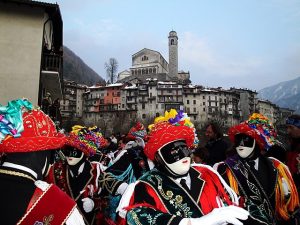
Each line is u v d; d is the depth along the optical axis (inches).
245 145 122.4
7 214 52.0
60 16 629.0
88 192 146.9
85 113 3181.6
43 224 54.4
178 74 4261.8
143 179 84.1
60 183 145.3
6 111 58.4
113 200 137.3
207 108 3095.5
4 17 553.0
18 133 57.4
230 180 120.0
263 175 120.7
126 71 4419.3
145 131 161.6
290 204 119.8
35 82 538.9
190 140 88.3
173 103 3009.4
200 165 93.6
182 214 78.1
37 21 564.7
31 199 55.0
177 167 82.8
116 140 415.5
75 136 146.3
